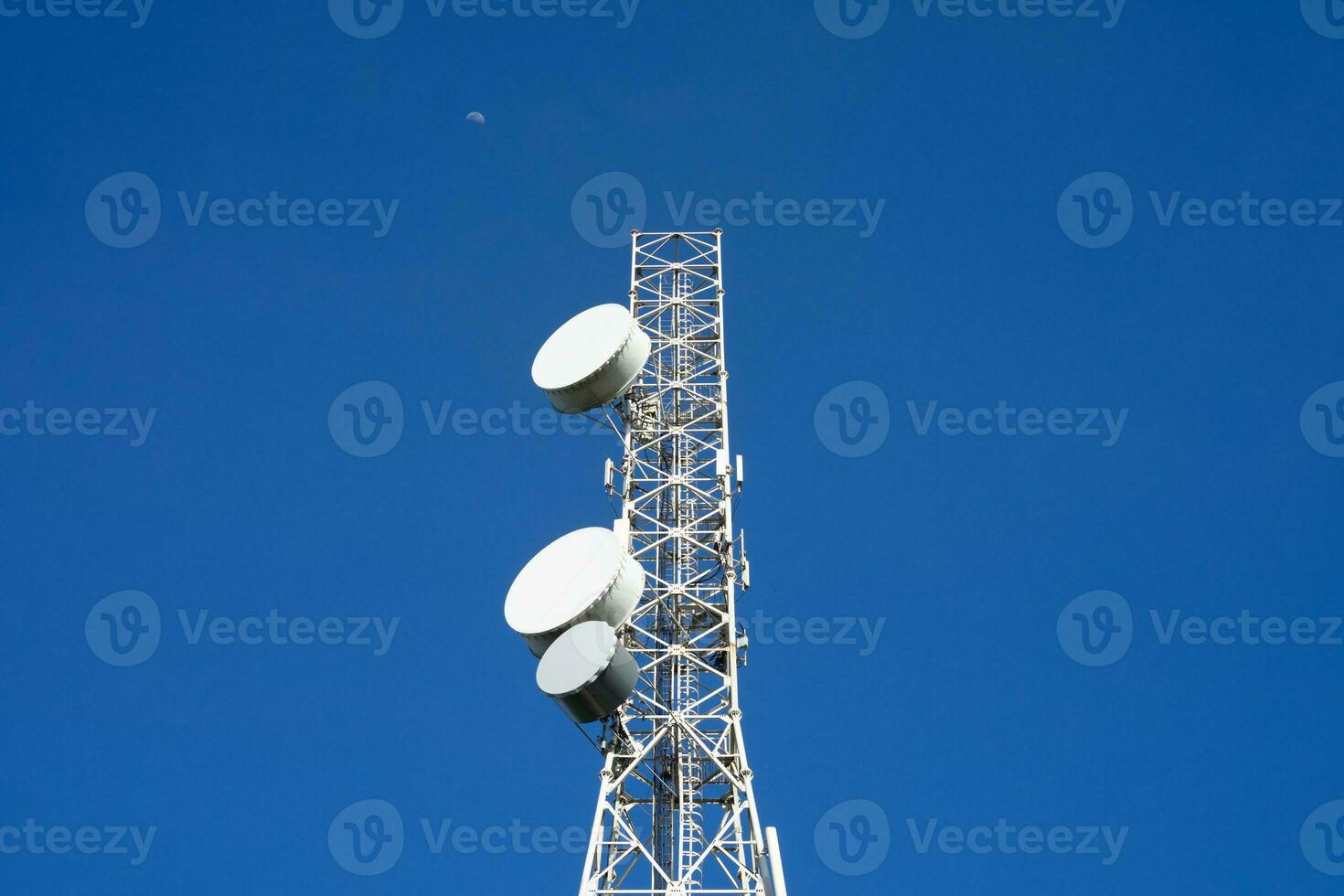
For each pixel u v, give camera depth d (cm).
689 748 5306
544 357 5938
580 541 5384
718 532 5559
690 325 6244
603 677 4866
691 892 4800
